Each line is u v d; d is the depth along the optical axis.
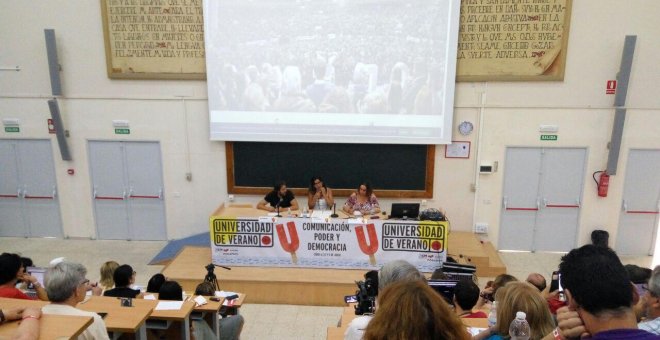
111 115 8.06
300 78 7.64
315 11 7.39
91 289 4.17
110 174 8.33
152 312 3.46
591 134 7.59
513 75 7.43
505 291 2.37
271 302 6.20
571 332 1.30
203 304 4.21
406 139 7.71
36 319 2.10
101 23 7.68
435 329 1.32
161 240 8.55
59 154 8.28
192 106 7.97
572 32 7.25
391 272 2.43
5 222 8.61
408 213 6.48
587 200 7.84
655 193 7.75
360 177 8.05
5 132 8.20
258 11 7.44
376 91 7.60
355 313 3.52
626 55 7.04
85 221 8.55
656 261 7.75
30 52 7.85
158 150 8.18
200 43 7.68
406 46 7.41
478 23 7.31
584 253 1.32
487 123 7.69
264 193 8.16
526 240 8.11
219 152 8.12
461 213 8.08
